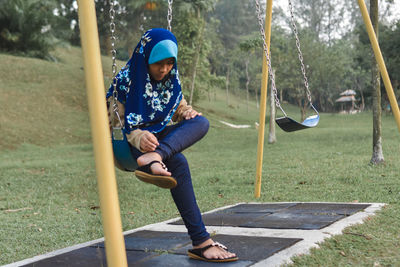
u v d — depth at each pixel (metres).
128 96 2.24
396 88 36.38
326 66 39.47
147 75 2.25
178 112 2.44
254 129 26.48
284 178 7.22
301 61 3.83
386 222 3.35
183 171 2.37
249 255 2.55
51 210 5.67
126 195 6.59
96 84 1.67
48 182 8.69
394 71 30.38
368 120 34.66
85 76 1.68
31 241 3.92
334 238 2.90
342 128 24.44
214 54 54.34
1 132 19.59
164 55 2.18
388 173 6.95
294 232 3.06
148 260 2.61
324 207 4.06
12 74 28.73
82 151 16.61
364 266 2.41
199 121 2.33
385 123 29.09
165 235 3.31
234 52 52.91
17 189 7.86
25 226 4.62
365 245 2.79
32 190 7.74
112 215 1.63
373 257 2.56
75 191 7.41
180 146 2.22
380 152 8.21
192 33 24.58
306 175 7.32
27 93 26.17
